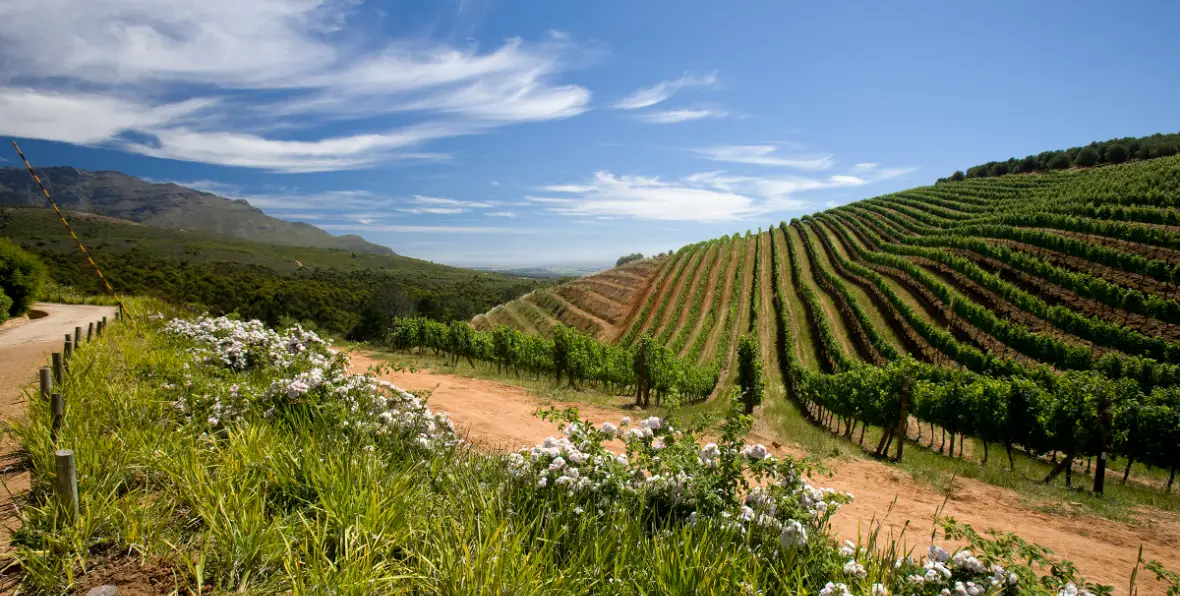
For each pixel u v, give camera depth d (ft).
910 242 165.07
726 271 191.11
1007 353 82.17
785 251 210.59
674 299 170.50
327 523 10.40
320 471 12.36
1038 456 42.11
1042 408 36.42
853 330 110.52
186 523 11.08
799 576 10.31
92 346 28.14
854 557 11.16
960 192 240.94
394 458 15.34
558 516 11.53
